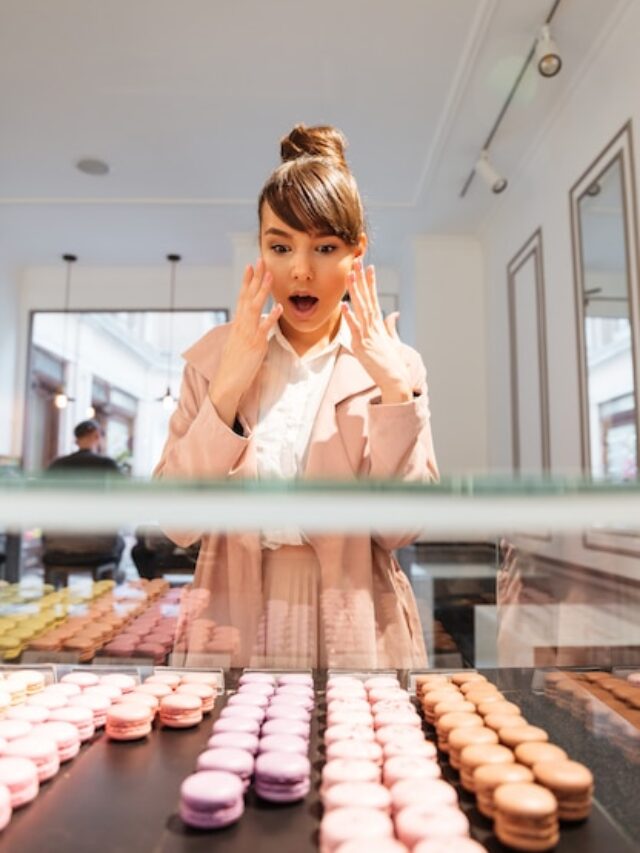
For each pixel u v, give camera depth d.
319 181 0.82
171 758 0.72
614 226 2.44
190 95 2.96
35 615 0.96
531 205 3.38
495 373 4.08
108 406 5.26
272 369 0.95
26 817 0.60
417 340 4.34
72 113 3.12
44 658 0.94
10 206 4.17
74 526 0.52
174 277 5.32
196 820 0.58
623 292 2.36
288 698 0.83
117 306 5.31
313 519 0.50
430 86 2.85
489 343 4.22
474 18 2.43
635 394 2.26
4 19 2.48
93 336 5.31
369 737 0.72
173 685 0.88
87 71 2.80
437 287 4.38
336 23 2.48
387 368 0.82
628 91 2.34
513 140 3.20
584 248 2.71
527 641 0.95
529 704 0.84
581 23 2.41
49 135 3.33
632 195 2.30
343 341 0.96
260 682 0.90
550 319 3.11
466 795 0.65
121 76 2.83
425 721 0.83
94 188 3.92
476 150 3.30
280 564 0.88
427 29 2.50
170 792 0.64
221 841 0.56
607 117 2.50
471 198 3.86
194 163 3.60
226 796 0.58
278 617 0.89
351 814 0.56
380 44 2.59
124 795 0.64
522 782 0.61
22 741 0.69
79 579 0.97
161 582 0.94
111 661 0.93
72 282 5.32
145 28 2.53
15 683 0.86
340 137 0.95
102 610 0.95
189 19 2.47
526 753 0.66
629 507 0.51
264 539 0.85
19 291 5.29
